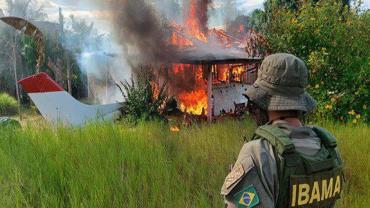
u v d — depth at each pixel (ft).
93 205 12.04
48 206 12.38
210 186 14.64
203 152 18.94
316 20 32.37
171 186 14.37
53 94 42.52
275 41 32.09
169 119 46.21
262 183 5.59
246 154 5.80
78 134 21.45
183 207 12.60
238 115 48.88
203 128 25.40
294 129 5.98
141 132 22.29
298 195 5.62
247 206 5.58
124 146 18.67
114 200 12.80
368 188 14.74
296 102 6.03
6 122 28.25
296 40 32.17
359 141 21.34
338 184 6.23
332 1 33.40
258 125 6.52
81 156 17.06
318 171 5.78
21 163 16.40
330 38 31.73
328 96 30.68
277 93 6.10
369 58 30.63
